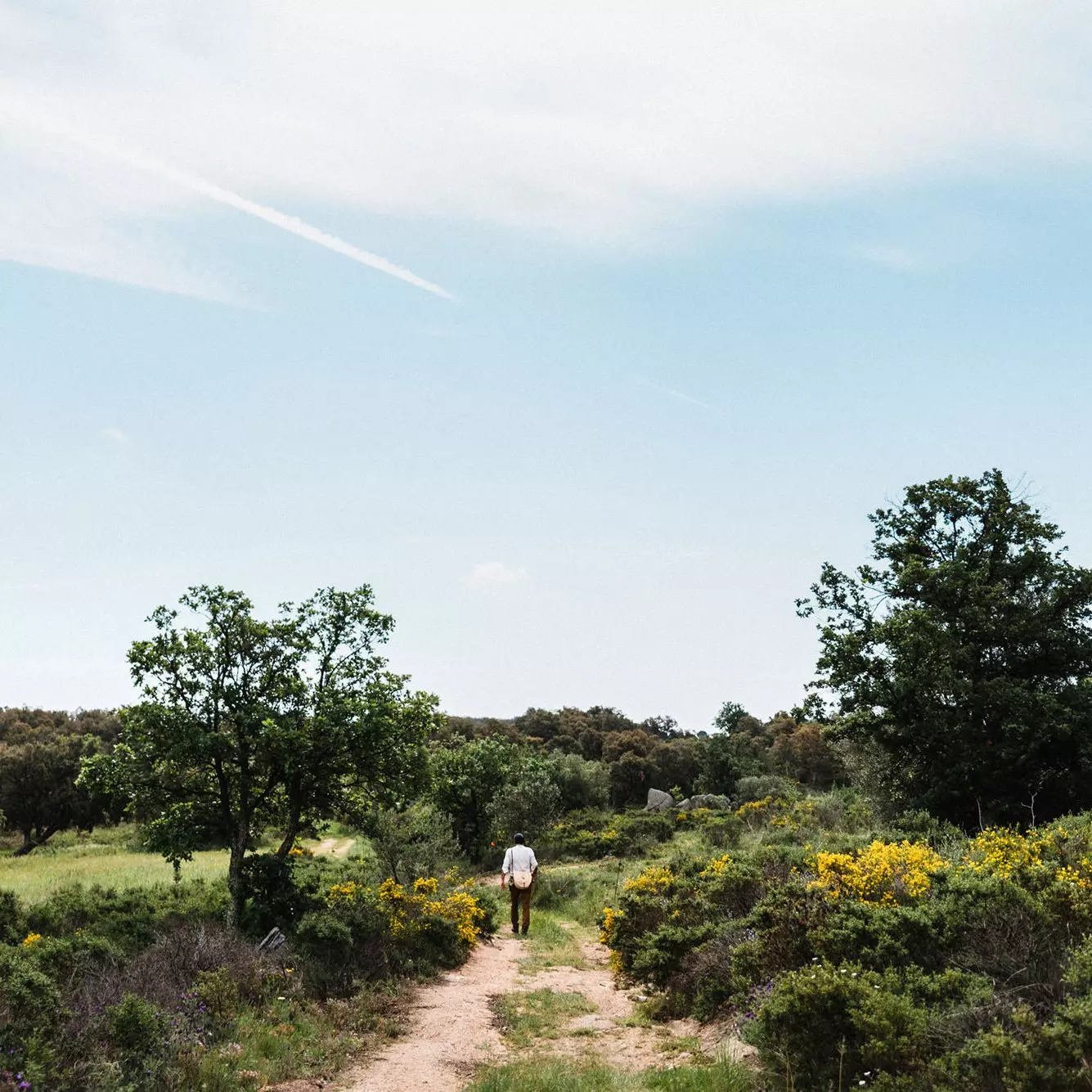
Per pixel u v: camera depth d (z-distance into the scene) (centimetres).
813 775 7688
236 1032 934
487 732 8250
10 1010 775
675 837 3928
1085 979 636
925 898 897
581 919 2194
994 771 2391
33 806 5062
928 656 2439
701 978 1062
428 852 2206
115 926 1475
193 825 1620
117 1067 739
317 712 1573
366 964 1289
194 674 1580
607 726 9944
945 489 2677
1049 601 2480
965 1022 654
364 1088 800
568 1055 913
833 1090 672
